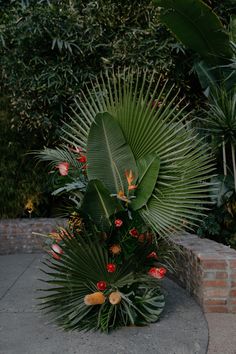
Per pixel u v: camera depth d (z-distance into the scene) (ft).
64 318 12.48
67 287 12.26
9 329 12.07
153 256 12.62
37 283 16.85
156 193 12.17
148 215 12.02
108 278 12.19
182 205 11.98
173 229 11.96
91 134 12.50
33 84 20.93
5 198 24.59
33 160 24.57
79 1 21.85
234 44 17.65
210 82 18.76
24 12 21.03
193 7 16.20
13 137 24.49
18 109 21.67
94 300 11.55
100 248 11.82
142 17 21.45
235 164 17.52
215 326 12.16
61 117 22.04
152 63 20.18
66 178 13.01
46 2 22.71
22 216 25.21
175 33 17.94
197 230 17.98
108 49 21.25
